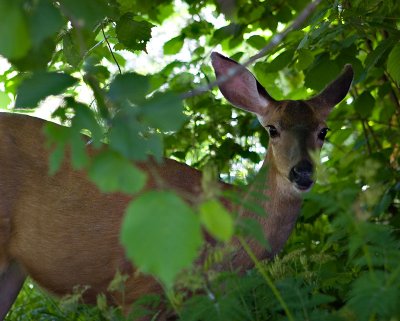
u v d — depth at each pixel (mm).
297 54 8117
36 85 3562
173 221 2992
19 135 6805
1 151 6703
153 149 3748
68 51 6754
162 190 3080
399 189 8172
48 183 6738
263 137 9391
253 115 9477
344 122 9672
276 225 7078
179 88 9328
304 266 5848
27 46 3273
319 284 6055
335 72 7906
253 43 9195
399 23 8430
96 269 6805
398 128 9523
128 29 7090
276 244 7105
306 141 7051
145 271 3053
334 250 7617
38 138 6816
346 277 6270
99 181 3264
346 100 9711
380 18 7586
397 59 7301
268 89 9969
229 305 4703
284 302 4887
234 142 9367
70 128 3518
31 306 7582
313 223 8648
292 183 6918
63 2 3424
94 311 6434
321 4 9070
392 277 4117
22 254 6852
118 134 3361
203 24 9625
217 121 9461
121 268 6711
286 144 7070
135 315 5625
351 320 4637
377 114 9945
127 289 6703
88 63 5129
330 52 8133
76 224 6730
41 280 7008
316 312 4766
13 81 8156
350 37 7754
